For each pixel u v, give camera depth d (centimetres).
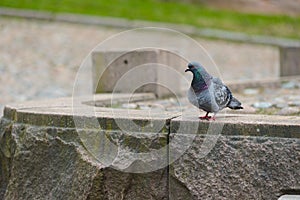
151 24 2686
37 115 689
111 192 634
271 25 3036
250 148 603
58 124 671
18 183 696
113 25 2583
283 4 3628
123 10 2938
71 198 651
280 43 2581
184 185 616
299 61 1416
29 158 688
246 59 2189
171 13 3048
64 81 1630
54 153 670
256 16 3197
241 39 2611
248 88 1177
